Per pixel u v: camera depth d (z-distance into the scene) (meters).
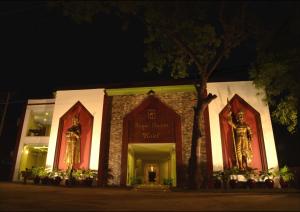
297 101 16.67
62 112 21.88
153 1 11.56
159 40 14.52
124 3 11.83
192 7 11.60
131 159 22.27
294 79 15.50
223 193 12.61
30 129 23.95
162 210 7.02
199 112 14.55
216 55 14.44
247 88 20.03
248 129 18.70
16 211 6.71
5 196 9.98
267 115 19.16
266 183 16.95
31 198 9.59
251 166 18.22
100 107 21.44
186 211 6.88
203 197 10.35
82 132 21.00
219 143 18.89
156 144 20.45
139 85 21.64
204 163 18.56
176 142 19.72
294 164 21.05
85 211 6.78
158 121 20.58
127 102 21.50
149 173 24.80
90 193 12.20
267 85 16.73
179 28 12.70
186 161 19.08
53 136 21.25
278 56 15.05
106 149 20.38
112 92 21.77
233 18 12.52
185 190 14.16
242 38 13.50
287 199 9.53
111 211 6.80
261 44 13.64
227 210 6.98
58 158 20.56
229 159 18.52
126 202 8.70
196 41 13.77
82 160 20.23
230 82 20.33
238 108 19.70
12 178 21.75
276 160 17.98
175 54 15.09
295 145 21.61
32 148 24.16
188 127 20.02
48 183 19.17
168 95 21.14
